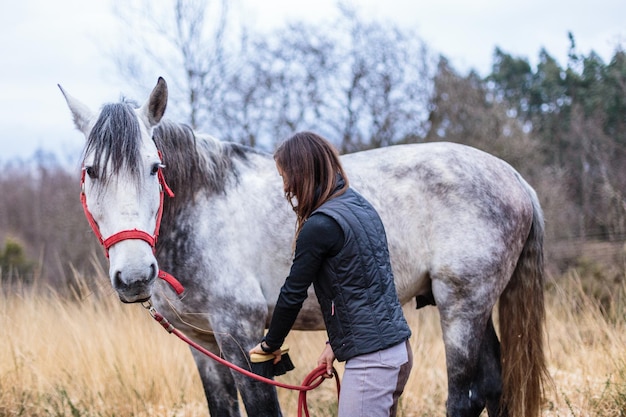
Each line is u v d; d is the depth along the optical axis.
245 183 3.12
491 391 3.22
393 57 11.38
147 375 4.39
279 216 3.06
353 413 2.18
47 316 5.01
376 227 2.28
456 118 11.28
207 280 2.95
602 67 11.84
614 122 11.73
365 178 3.15
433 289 3.13
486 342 3.30
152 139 2.88
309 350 5.11
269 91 11.08
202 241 2.96
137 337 4.59
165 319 2.78
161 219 2.93
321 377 2.41
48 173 20.95
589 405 3.64
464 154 3.23
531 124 14.03
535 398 3.16
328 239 2.17
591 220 11.27
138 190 2.51
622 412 3.45
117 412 4.07
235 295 2.93
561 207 10.88
